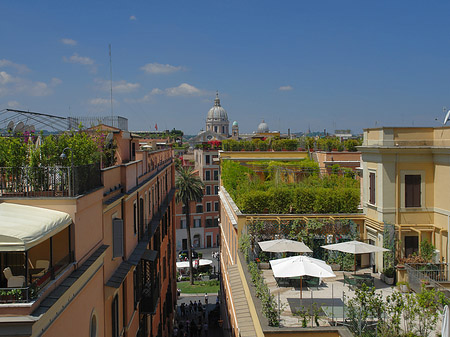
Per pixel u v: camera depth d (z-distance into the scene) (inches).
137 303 754.2
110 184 607.5
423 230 747.4
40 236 346.6
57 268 384.8
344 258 799.1
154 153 1130.0
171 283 1562.5
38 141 566.9
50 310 346.3
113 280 559.5
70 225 420.8
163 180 1369.3
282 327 469.4
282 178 1379.2
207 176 3474.4
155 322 1029.2
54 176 442.3
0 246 325.1
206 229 3479.3
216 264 2827.3
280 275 569.6
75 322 417.7
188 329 1555.1
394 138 767.1
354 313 496.1
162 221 1268.5
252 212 890.1
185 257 2733.8
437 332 486.3
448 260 712.4
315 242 829.2
